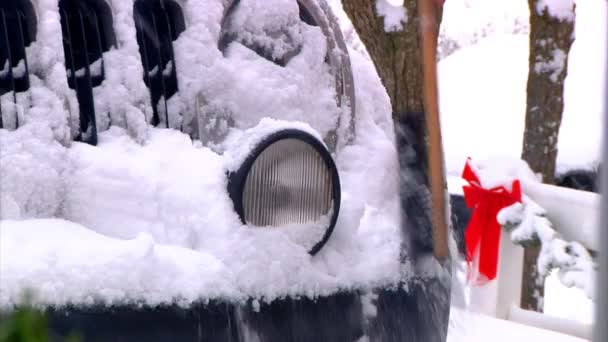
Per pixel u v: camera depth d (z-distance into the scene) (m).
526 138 8.65
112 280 3.20
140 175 3.75
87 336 3.15
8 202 3.42
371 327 3.98
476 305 6.39
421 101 4.64
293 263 3.69
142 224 3.68
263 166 3.73
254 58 4.36
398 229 4.31
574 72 12.42
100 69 3.96
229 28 4.36
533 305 8.35
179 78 4.14
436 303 4.29
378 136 4.76
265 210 3.73
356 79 4.94
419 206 4.36
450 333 5.40
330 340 3.80
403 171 4.52
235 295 3.48
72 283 3.13
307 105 4.48
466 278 6.43
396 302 4.09
